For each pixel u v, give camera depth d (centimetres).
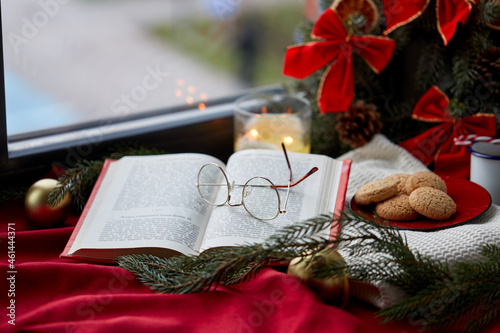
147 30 158
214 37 179
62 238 101
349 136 114
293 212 97
